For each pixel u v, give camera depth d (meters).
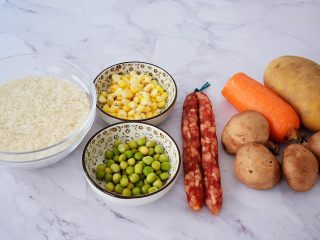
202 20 1.71
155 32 1.64
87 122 1.09
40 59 1.31
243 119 1.14
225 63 1.51
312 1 1.79
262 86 1.26
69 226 1.02
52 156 1.05
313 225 1.05
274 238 1.02
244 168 1.07
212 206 1.03
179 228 1.03
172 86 1.29
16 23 1.63
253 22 1.70
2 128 1.11
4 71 1.30
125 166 1.09
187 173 1.09
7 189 1.09
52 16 1.68
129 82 1.31
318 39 1.62
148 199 0.99
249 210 1.07
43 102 1.19
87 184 1.11
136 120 1.16
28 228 1.01
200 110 1.24
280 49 1.57
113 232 1.01
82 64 1.48
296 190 1.08
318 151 1.09
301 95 1.18
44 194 1.08
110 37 1.61
